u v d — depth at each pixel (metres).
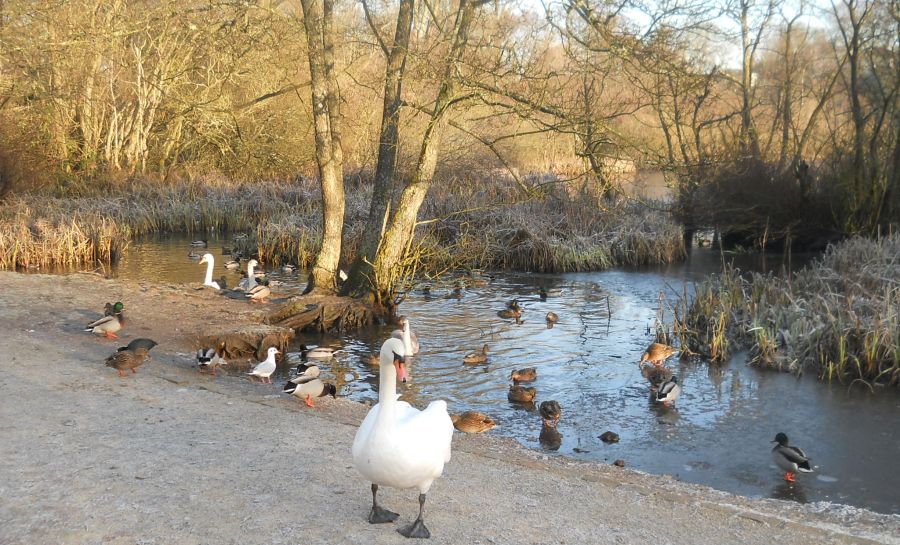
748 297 19.75
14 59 29.80
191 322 16.64
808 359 15.65
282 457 8.66
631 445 11.59
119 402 10.58
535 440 11.72
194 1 20.41
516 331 18.95
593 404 13.55
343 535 6.60
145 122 43.84
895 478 10.41
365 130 36.31
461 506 7.55
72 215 31.41
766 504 8.63
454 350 17.09
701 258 31.09
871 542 7.31
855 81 29.84
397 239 19.80
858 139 30.09
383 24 21.03
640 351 17.16
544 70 18.03
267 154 35.78
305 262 27.95
